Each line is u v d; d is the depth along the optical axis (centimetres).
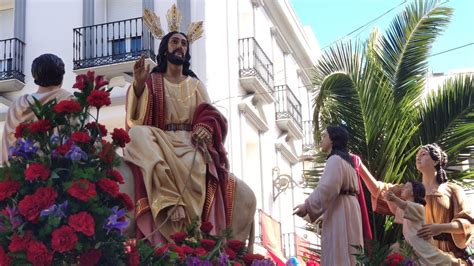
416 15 1126
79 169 470
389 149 1043
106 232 466
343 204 624
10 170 471
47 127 487
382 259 598
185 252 510
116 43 1923
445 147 1073
